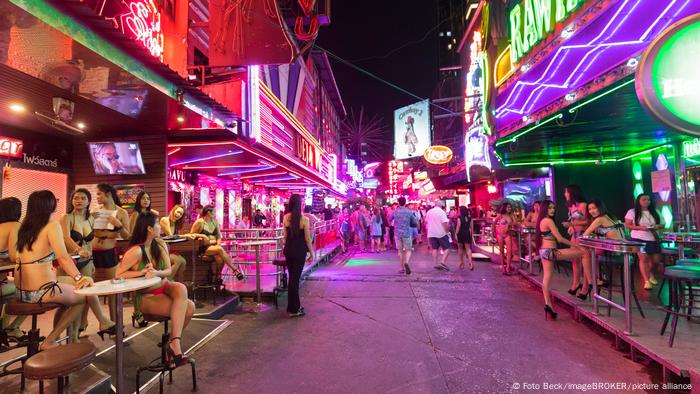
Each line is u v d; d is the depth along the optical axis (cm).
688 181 870
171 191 1109
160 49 534
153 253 414
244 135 846
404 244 1028
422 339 518
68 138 813
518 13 740
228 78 855
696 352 384
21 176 714
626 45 454
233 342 517
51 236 357
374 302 723
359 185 4803
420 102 2089
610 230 589
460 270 1086
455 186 2214
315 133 2669
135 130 784
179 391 378
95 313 473
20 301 360
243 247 1136
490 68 930
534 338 516
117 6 434
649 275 696
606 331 534
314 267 1109
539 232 623
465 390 372
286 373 417
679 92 357
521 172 1398
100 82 481
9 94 529
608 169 1208
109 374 402
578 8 540
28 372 270
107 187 540
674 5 396
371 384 388
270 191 2039
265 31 625
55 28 334
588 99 535
